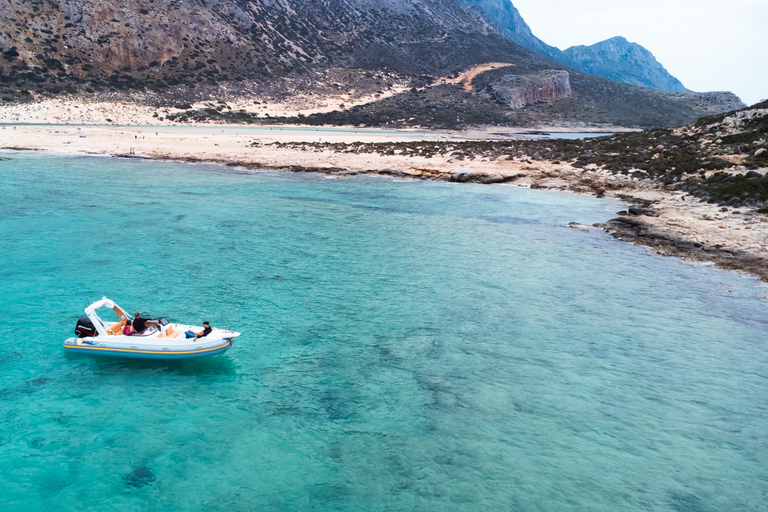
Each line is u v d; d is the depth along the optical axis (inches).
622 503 372.2
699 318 709.3
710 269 914.1
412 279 851.4
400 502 370.6
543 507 367.6
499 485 388.5
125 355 565.0
